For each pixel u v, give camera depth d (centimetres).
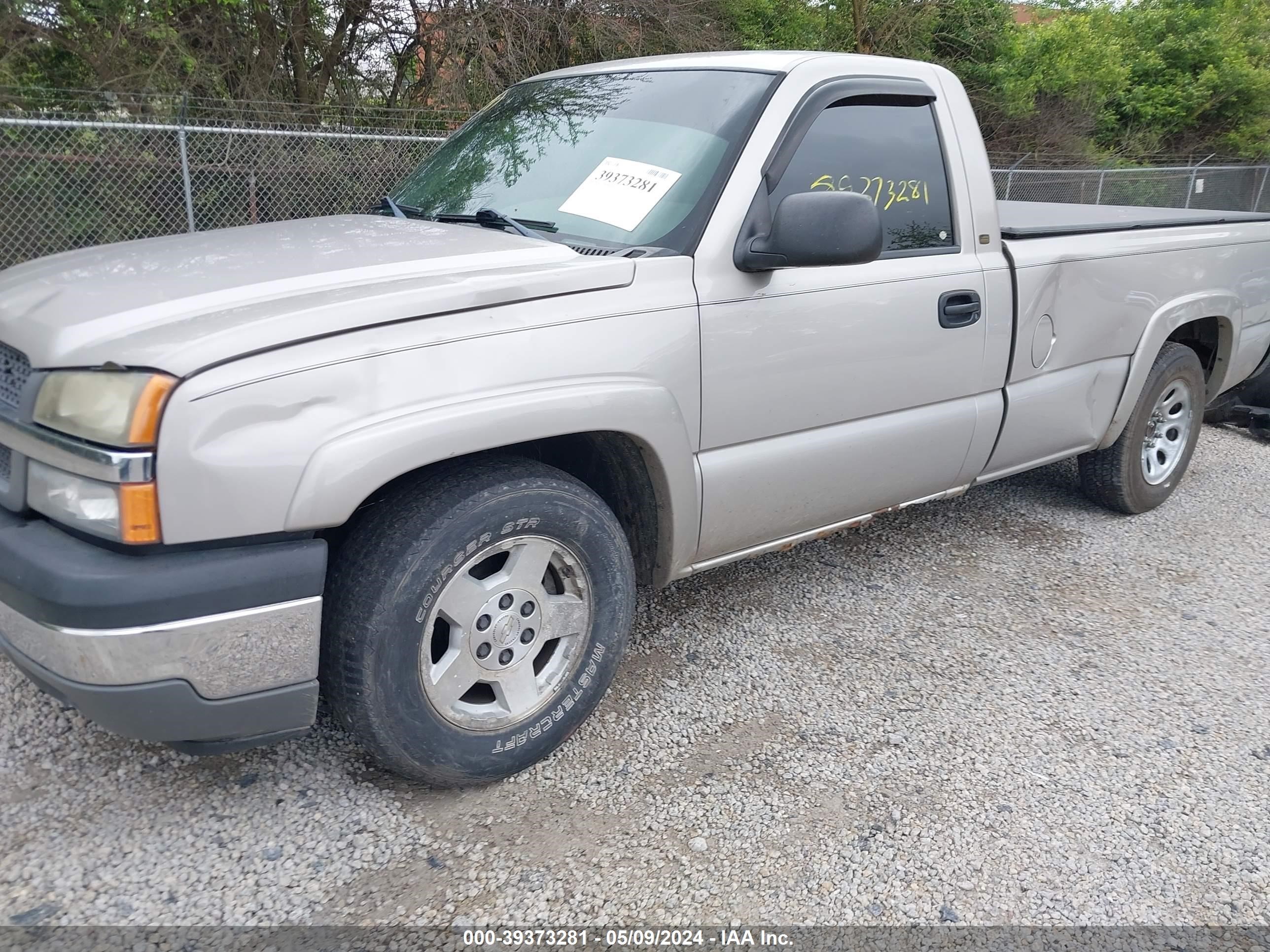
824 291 291
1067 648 342
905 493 350
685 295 260
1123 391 421
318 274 228
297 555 201
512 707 248
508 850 231
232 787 246
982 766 273
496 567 248
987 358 348
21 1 895
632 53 1184
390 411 209
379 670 219
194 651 195
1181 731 294
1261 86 2239
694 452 273
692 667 318
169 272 233
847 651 334
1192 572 413
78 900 207
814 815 249
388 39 1164
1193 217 479
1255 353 504
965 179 342
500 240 266
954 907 221
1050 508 483
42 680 201
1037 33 2136
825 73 305
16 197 793
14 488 208
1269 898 229
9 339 217
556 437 277
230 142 852
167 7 969
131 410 186
